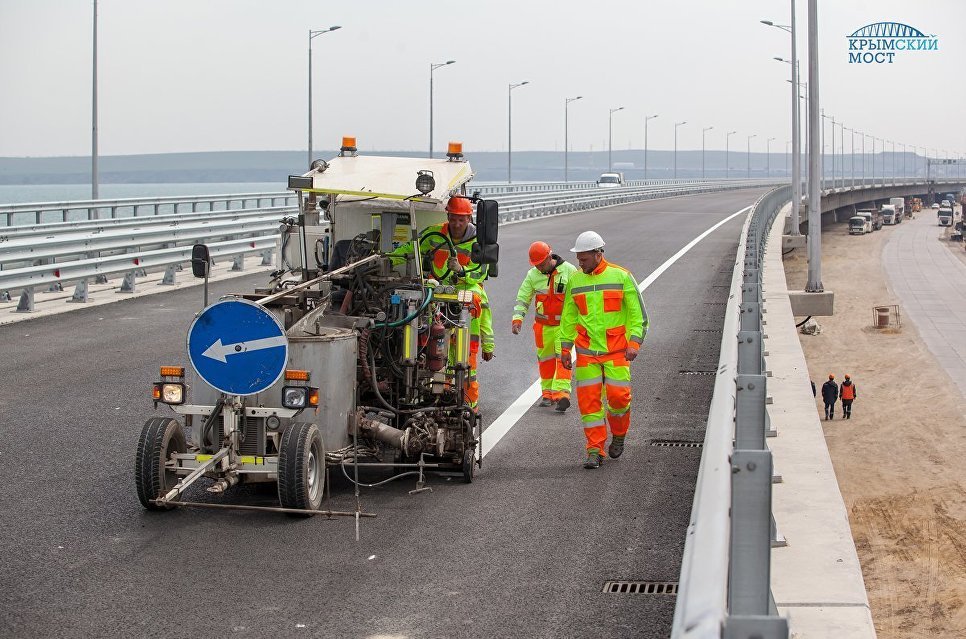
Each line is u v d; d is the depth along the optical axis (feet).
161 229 73.77
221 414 26.73
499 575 22.61
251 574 22.66
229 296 28.66
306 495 25.98
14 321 58.08
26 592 21.54
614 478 30.37
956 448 79.51
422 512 27.17
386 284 31.27
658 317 61.93
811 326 134.72
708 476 12.41
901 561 47.78
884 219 401.70
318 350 27.30
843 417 91.20
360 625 19.98
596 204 204.23
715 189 361.71
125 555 23.81
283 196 119.03
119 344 51.83
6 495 28.37
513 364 48.88
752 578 13.73
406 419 30.19
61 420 36.88
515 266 88.33
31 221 191.11
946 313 159.02
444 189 31.45
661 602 21.11
